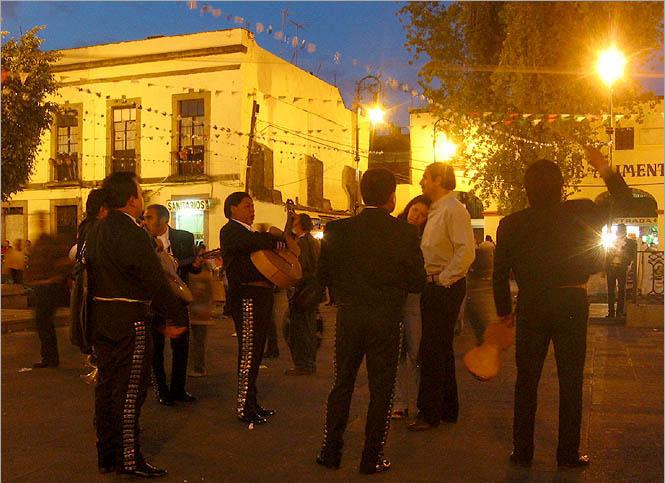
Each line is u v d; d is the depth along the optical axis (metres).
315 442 5.60
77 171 29.12
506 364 9.09
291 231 6.60
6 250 20.02
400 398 6.30
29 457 5.20
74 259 8.69
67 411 6.68
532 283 4.94
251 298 6.23
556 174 4.96
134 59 28.22
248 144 27.09
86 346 4.91
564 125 19.84
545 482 4.63
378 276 4.88
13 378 8.42
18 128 16.17
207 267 8.41
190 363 9.36
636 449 5.30
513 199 21.39
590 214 4.95
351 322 4.91
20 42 16.47
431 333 5.89
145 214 7.30
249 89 27.38
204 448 5.45
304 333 8.48
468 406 6.76
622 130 30.17
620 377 7.99
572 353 4.89
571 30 19.47
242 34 26.97
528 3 19.66
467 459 5.14
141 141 28.33
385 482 4.66
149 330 4.90
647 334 12.25
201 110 27.67
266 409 6.70
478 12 21.34
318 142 32.59
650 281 14.80
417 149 35.56
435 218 5.89
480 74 21.56
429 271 5.87
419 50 22.11
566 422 4.90
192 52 27.52
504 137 20.84
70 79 29.11
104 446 4.84
